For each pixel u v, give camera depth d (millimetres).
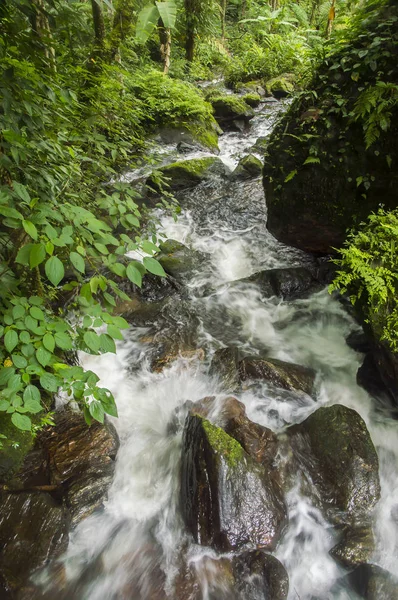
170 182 7109
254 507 2561
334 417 3074
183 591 2357
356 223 4016
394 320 3002
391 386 3086
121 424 3357
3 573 2303
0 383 1868
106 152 5879
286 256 5469
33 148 2723
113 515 2766
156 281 4914
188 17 12977
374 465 2822
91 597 2344
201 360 3893
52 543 2477
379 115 3387
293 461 2969
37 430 3012
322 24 14734
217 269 5375
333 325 4363
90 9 6625
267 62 13680
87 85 5375
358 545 2521
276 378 3557
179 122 9117
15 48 2389
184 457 2922
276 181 4445
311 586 2430
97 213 4055
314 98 3967
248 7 18000
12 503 2561
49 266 1627
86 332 1893
